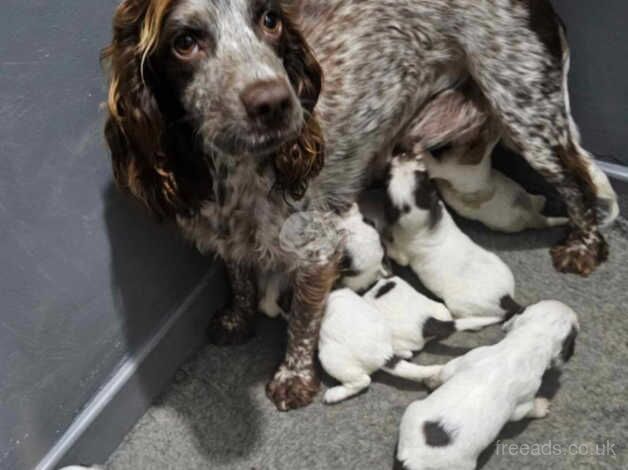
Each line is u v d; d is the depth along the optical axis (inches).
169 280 22.5
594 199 24.4
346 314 21.2
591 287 24.4
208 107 16.7
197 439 21.9
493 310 22.3
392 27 22.2
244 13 16.6
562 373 22.2
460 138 24.4
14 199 16.8
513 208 25.2
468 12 22.4
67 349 19.4
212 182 19.6
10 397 18.1
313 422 21.9
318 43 21.4
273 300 23.3
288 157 19.8
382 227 24.0
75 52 17.1
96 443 20.9
